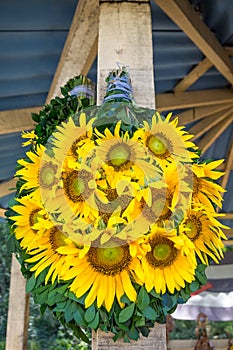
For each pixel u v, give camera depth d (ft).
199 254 3.60
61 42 9.05
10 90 10.32
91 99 4.86
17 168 4.12
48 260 3.50
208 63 10.16
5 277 27.76
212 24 9.37
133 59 4.97
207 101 11.43
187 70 10.78
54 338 26.53
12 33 8.59
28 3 7.82
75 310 3.35
